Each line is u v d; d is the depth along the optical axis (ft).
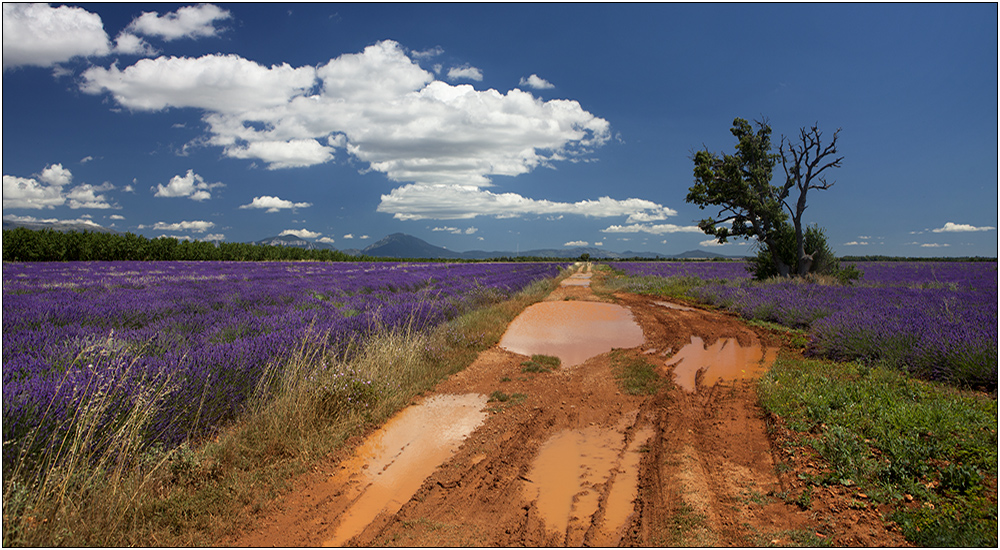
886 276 96.73
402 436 16.92
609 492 12.56
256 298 43.47
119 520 10.32
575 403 20.67
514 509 11.75
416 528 10.85
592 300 65.87
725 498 11.96
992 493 11.02
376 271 112.98
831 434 14.88
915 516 10.46
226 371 16.84
